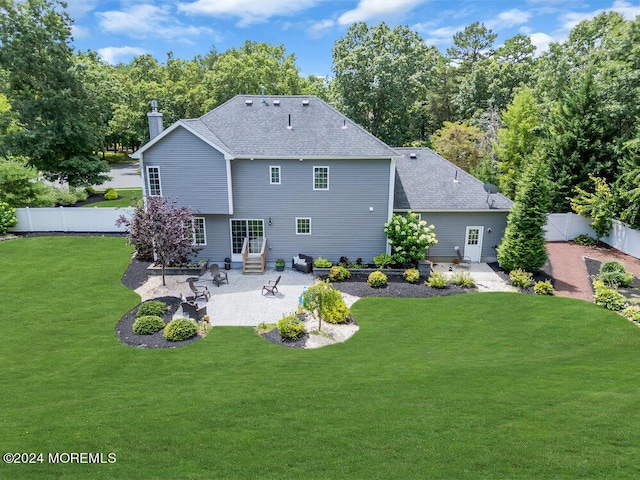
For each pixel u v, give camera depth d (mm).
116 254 22859
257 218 21922
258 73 50094
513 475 6836
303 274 21438
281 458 7426
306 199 21641
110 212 26125
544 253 20469
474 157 36219
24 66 31141
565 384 10281
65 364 12609
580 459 7184
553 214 27406
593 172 27766
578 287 19469
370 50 42656
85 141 35562
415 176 24031
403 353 13289
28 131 31422
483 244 23156
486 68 48500
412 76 42688
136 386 11078
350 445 7793
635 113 25703
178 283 19797
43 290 18344
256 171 21125
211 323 15938
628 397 9414
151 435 8242
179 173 20516
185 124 19703
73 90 33906
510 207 22047
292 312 16906
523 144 32688
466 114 49781
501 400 9430
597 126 27578
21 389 10945
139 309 16281
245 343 14258
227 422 8734
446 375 11195
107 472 7059
